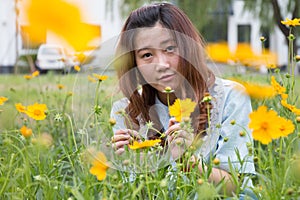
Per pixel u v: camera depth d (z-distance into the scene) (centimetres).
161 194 219
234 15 1600
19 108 240
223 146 246
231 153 244
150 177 219
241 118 250
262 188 217
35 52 540
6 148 271
